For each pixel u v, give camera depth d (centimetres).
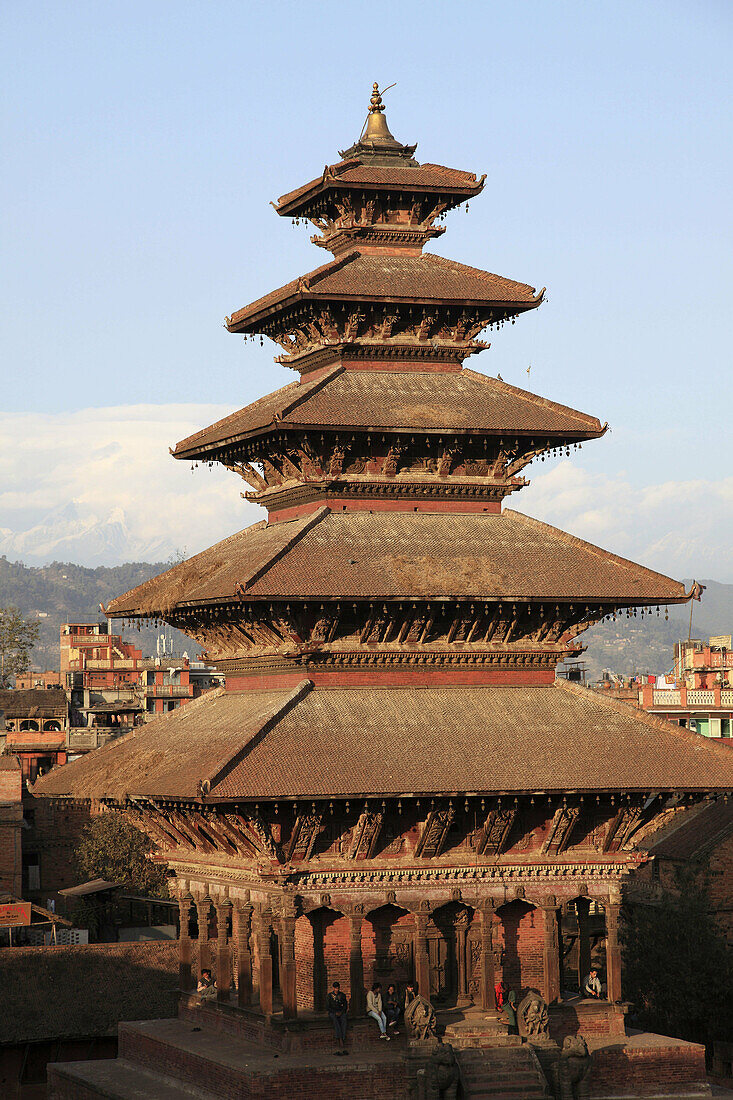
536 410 7788
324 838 6831
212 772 6397
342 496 7600
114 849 15262
